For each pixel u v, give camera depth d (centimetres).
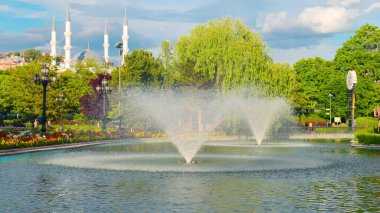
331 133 6431
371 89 8638
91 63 11112
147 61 6938
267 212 1115
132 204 1214
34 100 7369
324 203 1235
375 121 7950
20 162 2434
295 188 1502
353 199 1298
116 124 7312
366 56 8769
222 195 1359
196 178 1759
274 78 5912
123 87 6681
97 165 2259
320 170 2058
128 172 1959
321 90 9250
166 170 2030
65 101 7669
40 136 3781
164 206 1187
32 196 1339
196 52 6178
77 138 4250
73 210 1132
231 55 5762
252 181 1673
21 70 7725
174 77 6688
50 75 7600
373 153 3192
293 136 6375
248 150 3506
